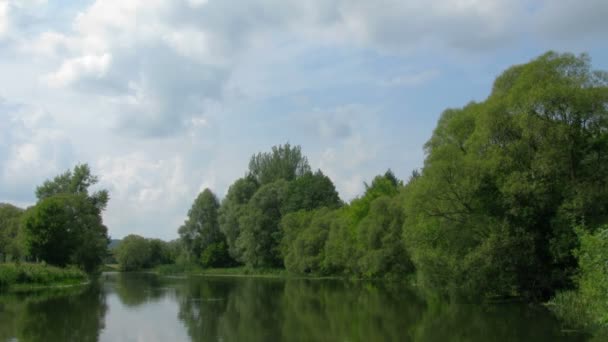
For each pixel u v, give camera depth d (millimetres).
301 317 36875
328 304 45250
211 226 127062
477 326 30828
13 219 100438
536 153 36969
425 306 41656
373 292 56531
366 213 80875
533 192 36281
